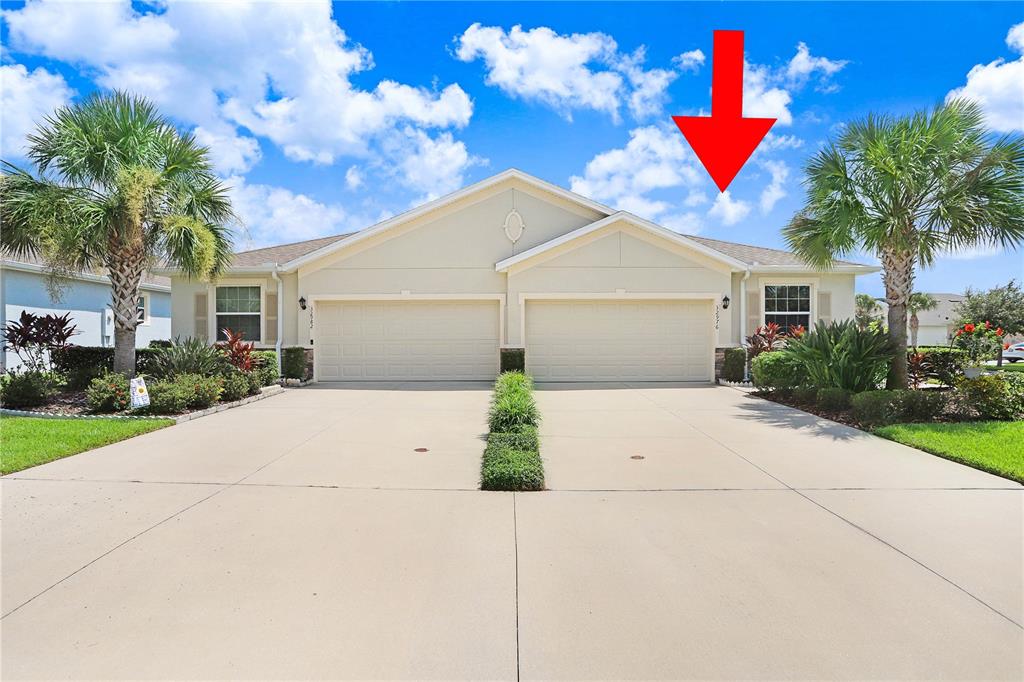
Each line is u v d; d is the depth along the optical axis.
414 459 6.71
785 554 4.06
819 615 3.26
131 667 2.79
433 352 14.98
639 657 2.88
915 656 2.88
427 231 14.88
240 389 11.19
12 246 10.69
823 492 5.47
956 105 9.53
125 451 7.04
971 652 2.91
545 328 14.74
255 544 4.21
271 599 3.43
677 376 14.77
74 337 16.91
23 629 3.11
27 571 3.78
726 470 6.25
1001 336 14.11
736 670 2.78
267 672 2.76
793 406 10.72
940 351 14.24
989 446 6.87
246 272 14.79
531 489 5.54
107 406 9.84
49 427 8.06
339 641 3.01
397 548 4.15
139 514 4.82
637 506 5.07
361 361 15.03
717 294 14.61
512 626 3.15
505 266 14.41
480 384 14.18
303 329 14.93
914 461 6.61
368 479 5.89
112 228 10.23
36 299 15.54
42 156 10.49
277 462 6.55
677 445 7.48
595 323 14.74
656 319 14.77
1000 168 9.15
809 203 10.72
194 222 10.83
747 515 4.85
